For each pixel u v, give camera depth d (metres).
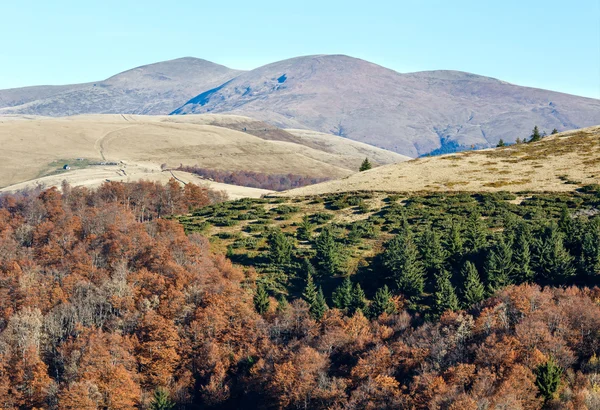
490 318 66.31
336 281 89.44
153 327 79.62
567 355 60.34
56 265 100.94
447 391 56.94
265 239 107.19
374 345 70.00
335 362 71.56
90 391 70.56
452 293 73.81
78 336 79.88
